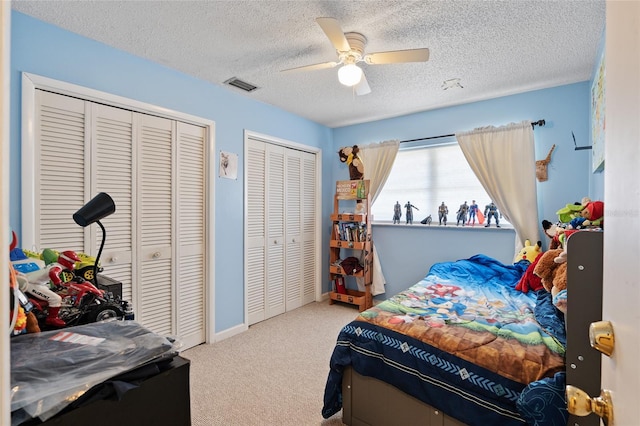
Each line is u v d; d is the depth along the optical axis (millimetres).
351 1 1691
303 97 3150
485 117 3217
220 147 2875
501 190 3059
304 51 2240
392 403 1571
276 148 3555
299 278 3889
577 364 1128
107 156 2174
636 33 417
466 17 1831
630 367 431
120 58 2205
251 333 3037
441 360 1428
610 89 556
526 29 1953
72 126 2010
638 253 403
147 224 2396
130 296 2299
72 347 747
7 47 397
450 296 2191
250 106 3158
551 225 2742
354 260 3939
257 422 1771
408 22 1883
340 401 1740
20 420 571
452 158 3514
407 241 3729
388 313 1831
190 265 2691
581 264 1125
